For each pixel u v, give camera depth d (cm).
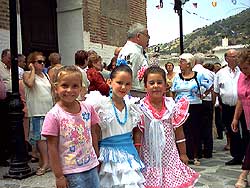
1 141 681
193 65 707
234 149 680
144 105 384
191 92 693
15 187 553
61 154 328
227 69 691
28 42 946
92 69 642
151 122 379
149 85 385
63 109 331
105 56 1127
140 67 511
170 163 382
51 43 1041
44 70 689
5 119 678
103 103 357
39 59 635
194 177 391
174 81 712
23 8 930
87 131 337
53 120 325
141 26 524
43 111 628
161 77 386
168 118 383
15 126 603
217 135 1033
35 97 627
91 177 334
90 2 1077
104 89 627
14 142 603
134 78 503
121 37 1204
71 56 1059
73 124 329
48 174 619
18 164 601
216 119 1007
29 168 613
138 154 377
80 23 1050
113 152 354
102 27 1122
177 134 401
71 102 333
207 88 714
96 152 354
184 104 394
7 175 597
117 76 358
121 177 349
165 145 381
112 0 1168
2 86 657
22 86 667
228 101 675
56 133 325
